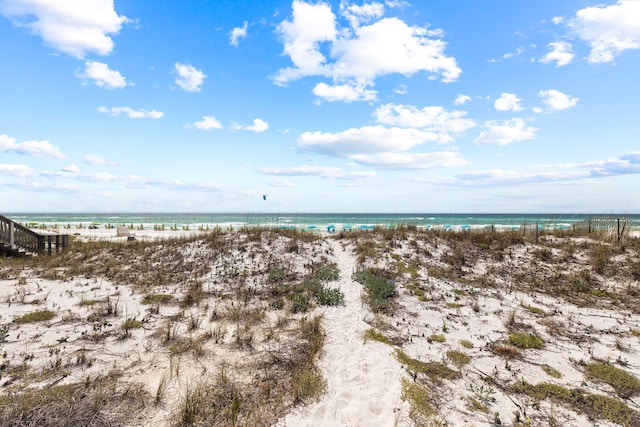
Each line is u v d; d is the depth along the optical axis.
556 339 7.14
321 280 11.18
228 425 4.27
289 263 12.65
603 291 9.56
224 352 6.30
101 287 10.24
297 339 6.95
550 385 5.48
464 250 13.38
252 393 4.99
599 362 6.14
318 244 14.91
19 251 14.76
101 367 5.57
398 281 10.89
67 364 5.57
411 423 4.57
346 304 9.37
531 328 7.71
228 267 12.22
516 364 6.21
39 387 4.84
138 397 4.73
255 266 12.36
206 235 16.02
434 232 15.79
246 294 9.91
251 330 7.36
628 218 13.98
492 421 4.66
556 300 9.28
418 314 8.64
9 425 3.83
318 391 5.13
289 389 5.15
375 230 16.67
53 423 3.95
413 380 5.66
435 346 6.97
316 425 4.41
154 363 5.79
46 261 13.38
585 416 4.74
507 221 52.72
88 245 16.30
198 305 8.90
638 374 5.70
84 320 7.59
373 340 7.17
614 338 7.05
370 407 4.92
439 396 5.23
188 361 5.91
